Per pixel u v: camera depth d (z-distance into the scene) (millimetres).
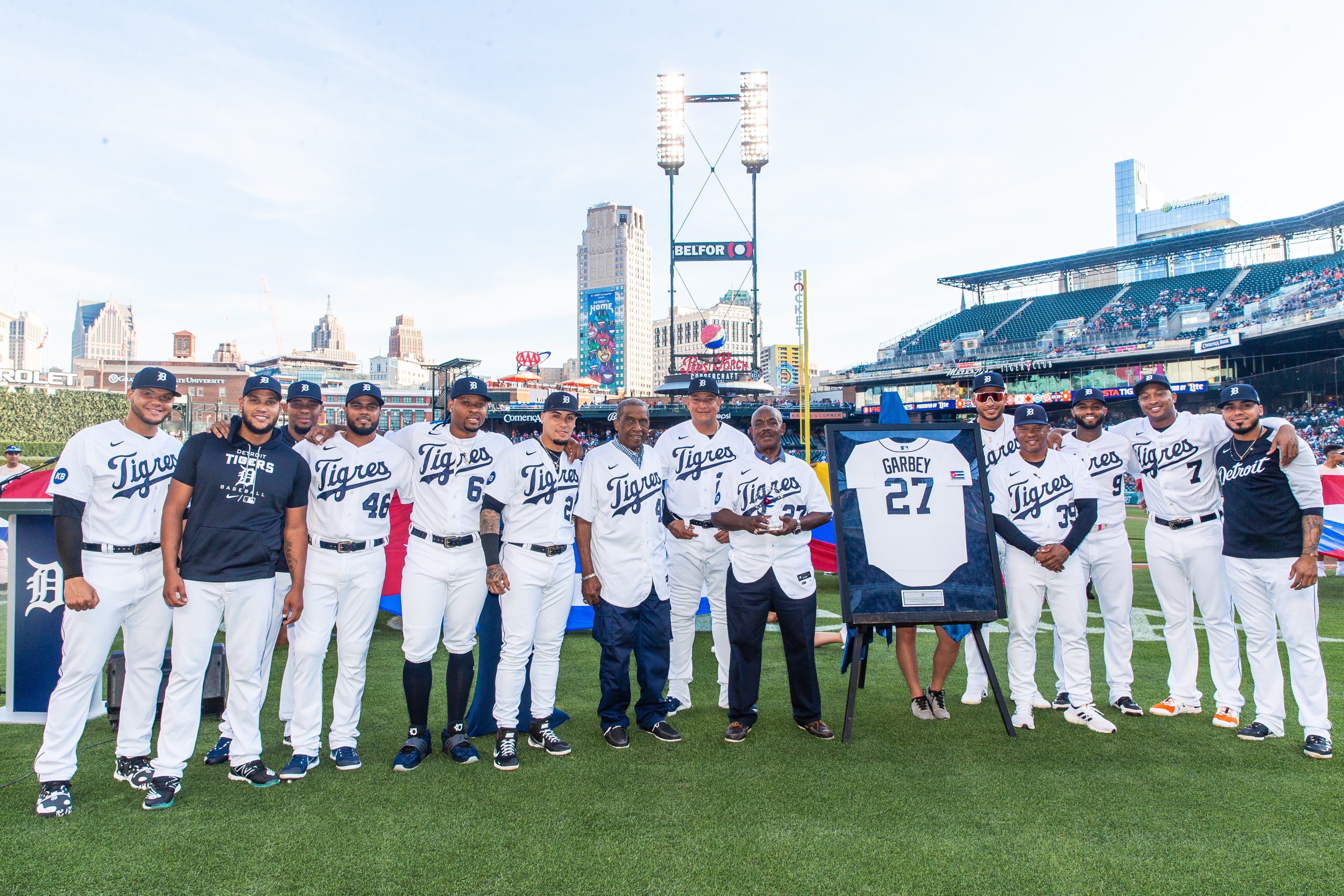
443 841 3041
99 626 3408
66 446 3418
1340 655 5871
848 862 2867
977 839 3047
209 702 4648
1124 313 39656
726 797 3451
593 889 2689
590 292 81688
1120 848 2967
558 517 4168
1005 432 5355
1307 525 3992
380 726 4469
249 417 3529
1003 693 5141
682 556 4926
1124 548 4723
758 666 4320
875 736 4289
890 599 4328
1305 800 3396
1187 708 4605
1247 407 4125
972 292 48250
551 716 4234
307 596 3828
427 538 4047
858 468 4531
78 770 3791
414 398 68562
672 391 32594
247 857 2914
